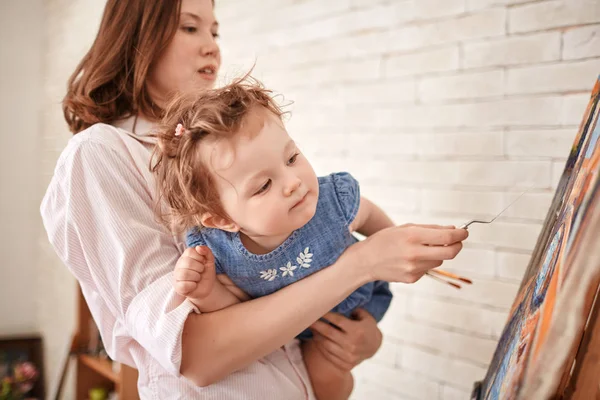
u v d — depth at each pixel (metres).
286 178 0.80
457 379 1.45
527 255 1.29
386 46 1.57
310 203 0.83
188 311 0.85
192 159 0.83
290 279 0.92
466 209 1.40
